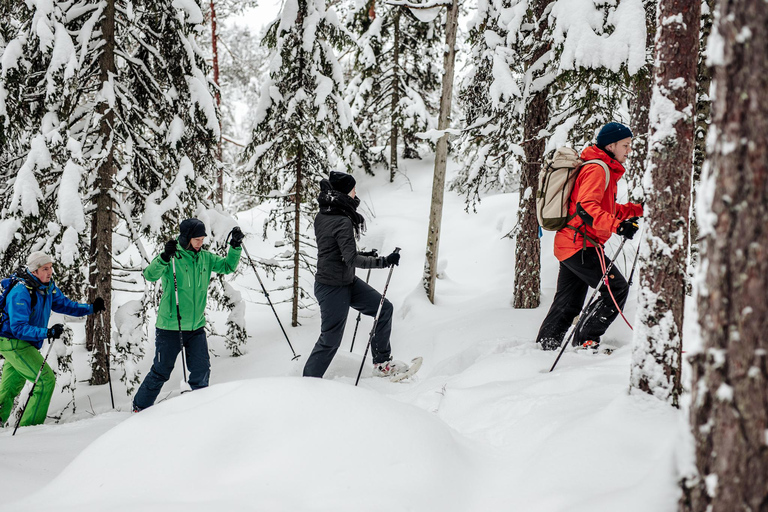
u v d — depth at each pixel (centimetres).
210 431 229
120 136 708
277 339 843
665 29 248
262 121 884
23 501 212
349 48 966
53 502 206
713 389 136
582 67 496
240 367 727
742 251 126
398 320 794
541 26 650
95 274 697
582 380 310
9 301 480
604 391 280
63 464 298
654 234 250
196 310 472
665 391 244
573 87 625
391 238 1179
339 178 467
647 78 485
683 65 245
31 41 602
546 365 376
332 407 234
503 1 696
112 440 237
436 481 207
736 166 126
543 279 812
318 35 868
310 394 242
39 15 586
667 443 190
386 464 210
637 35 483
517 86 625
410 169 1516
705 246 138
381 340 502
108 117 676
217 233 746
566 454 216
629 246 714
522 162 654
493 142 710
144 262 698
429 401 367
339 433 221
